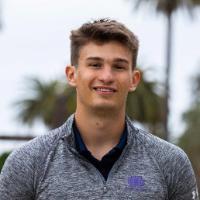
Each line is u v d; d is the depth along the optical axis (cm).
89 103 403
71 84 418
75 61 412
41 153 404
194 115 4994
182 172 411
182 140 4922
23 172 403
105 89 400
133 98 4878
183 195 413
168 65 4734
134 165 404
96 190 396
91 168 399
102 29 400
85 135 409
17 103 6241
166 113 4706
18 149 409
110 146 409
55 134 410
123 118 411
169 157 410
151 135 418
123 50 403
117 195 396
